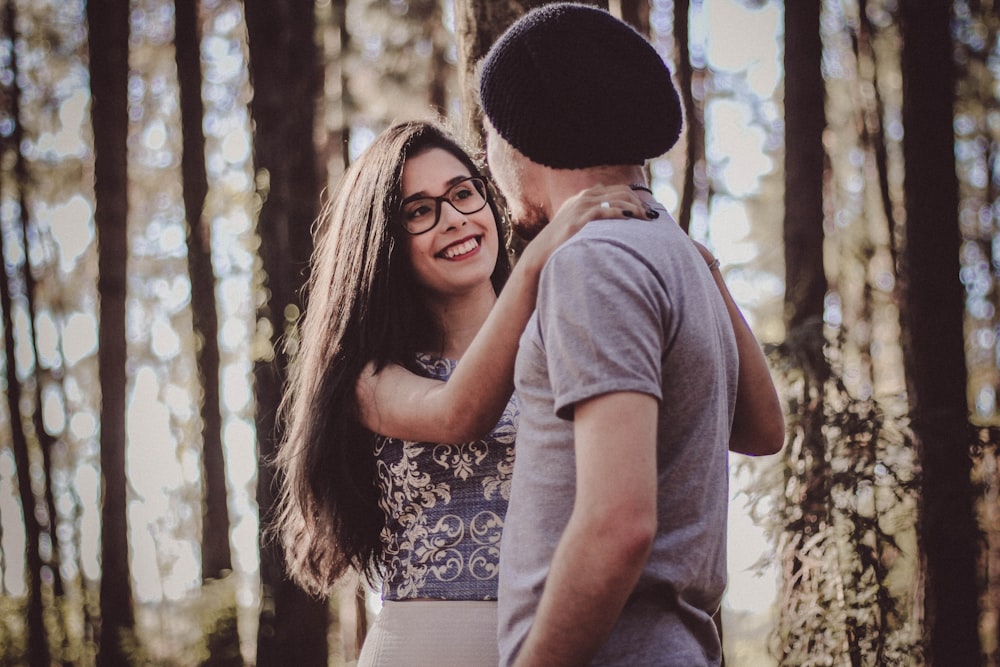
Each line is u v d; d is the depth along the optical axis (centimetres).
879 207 845
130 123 1075
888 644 424
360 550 208
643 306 124
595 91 142
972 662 454
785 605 434
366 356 199
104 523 964
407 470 193
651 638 128
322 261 218
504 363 154
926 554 460
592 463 118
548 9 148
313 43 579
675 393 131
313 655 539
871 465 437
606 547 115
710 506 135
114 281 1002
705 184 771
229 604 859
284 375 514
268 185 549
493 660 183
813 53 573
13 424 968
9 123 990
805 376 453
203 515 976
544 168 149
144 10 1033
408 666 186
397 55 875
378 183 209
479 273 210
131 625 930
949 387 511
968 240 904
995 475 466
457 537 189
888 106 844
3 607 931
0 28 991
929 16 546
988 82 752
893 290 737
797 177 562
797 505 434
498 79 147
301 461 206
